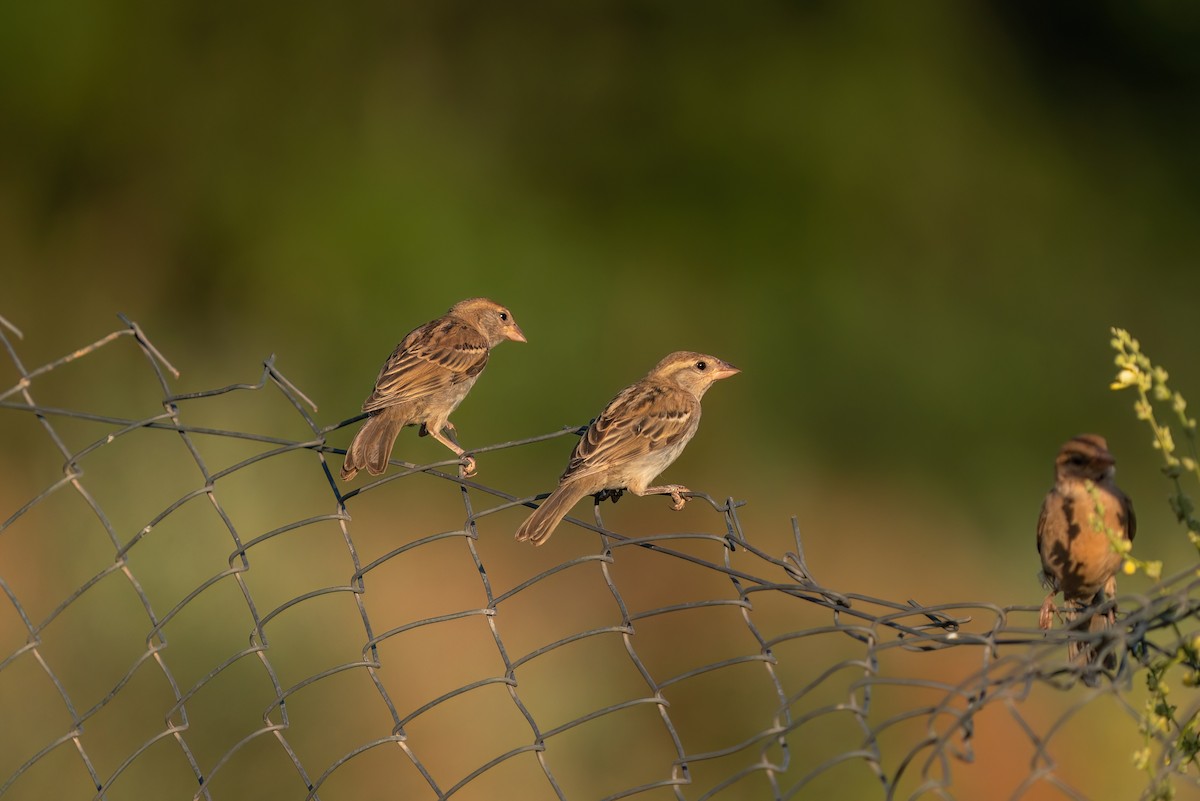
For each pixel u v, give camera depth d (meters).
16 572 12.61
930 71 18.64
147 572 10.67
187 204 17.39
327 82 17.91
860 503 16.62
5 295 16.73
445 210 17.38
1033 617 13.95
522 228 17.62
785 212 17.92
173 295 17.30
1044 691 9.54
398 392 8.34
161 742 9.27
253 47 17.77
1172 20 18.88
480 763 9.99
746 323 17.50
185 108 17.56
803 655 11.48
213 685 9.65
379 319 16.73
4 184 17.20
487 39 18.58
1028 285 18.08
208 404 14.76
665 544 14.28
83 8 17.23
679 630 12.88
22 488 14.48
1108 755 9.15
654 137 18.31
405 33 18.27
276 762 9.46
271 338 16.64
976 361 17.53
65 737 5.39
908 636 4.84
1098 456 5.37
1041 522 5.59
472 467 8.03
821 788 10.07
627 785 10.39
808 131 18.16
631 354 17.22
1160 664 4.23
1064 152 19.00
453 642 12.02
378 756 9.75
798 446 16.97
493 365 16.61
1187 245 18.89
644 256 17.75
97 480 12.24
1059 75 19.56
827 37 18.69
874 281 17.86
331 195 17.28
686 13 18.66
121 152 17.48
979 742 9.56
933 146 18.27
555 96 18.56
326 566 12.62
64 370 16.17
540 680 11.01
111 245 17.38
